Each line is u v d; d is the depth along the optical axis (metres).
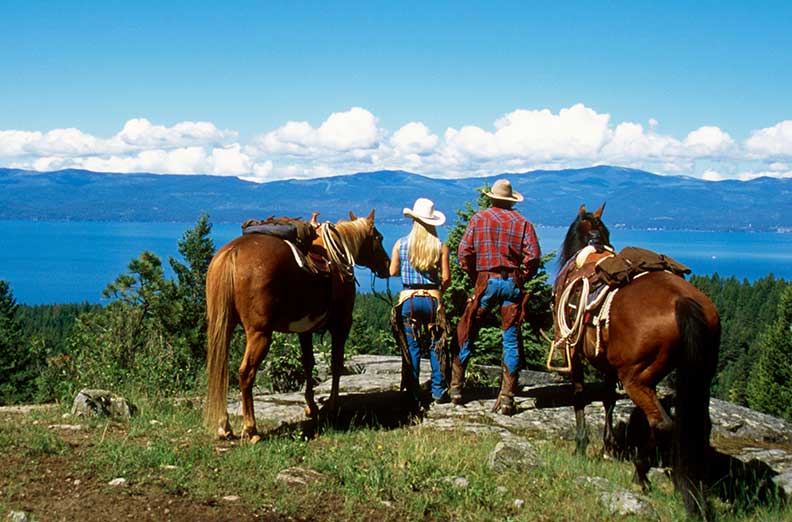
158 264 24.27
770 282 149.75
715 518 5.20
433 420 8.33
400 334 8.70
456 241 15.30
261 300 6.59
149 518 4.58
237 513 4.76
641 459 5.96
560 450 6.95
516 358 8.48
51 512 4.59
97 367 10.23
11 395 41.97
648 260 5.92
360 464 5.99
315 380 11.30
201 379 10.59
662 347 5.36
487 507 5.25
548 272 15.80
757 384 60.50
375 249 9.09
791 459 7.43
